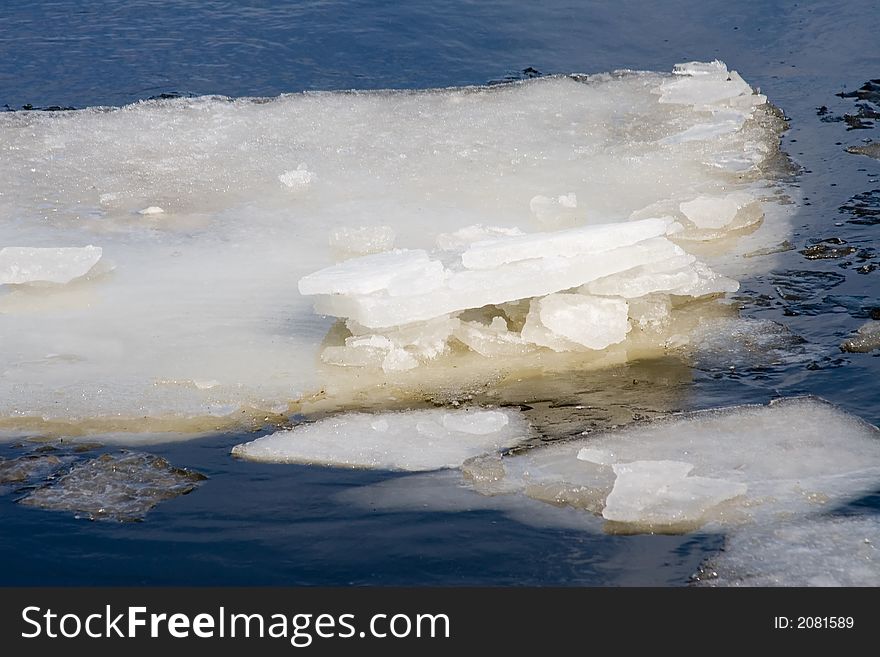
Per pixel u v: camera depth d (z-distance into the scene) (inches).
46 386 520.1
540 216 683.4
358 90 914.1
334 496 425.4
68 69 948.6
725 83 885.2
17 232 684.1
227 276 633.0
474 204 715.4
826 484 427.5
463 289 545.3
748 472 437.7
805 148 791.1
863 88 895.1
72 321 585.9
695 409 488.4
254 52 984.9
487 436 472.4
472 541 392.5
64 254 627.5
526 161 780.0
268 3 1092.5
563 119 853.8
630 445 461.1
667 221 612.7
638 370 529.3
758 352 536.1
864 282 598.9
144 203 724.7
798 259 630.5
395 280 547.2
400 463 451.5
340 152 797.9
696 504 411.5
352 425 482.9
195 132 831.1
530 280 551.2
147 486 433.4
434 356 550.6
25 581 370.3
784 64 951.6
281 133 829.8
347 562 379.9
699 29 1034.1
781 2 1077.1
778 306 580.7
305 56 978.7
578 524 403.9
